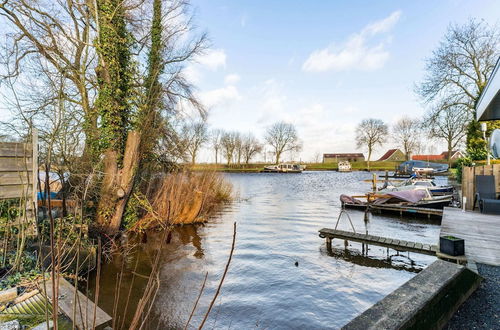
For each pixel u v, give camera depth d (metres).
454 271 2.99
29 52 8.64
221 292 5.63
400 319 1.99
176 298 5.36
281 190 26.67
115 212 8.56
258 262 7.27
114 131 9.28
